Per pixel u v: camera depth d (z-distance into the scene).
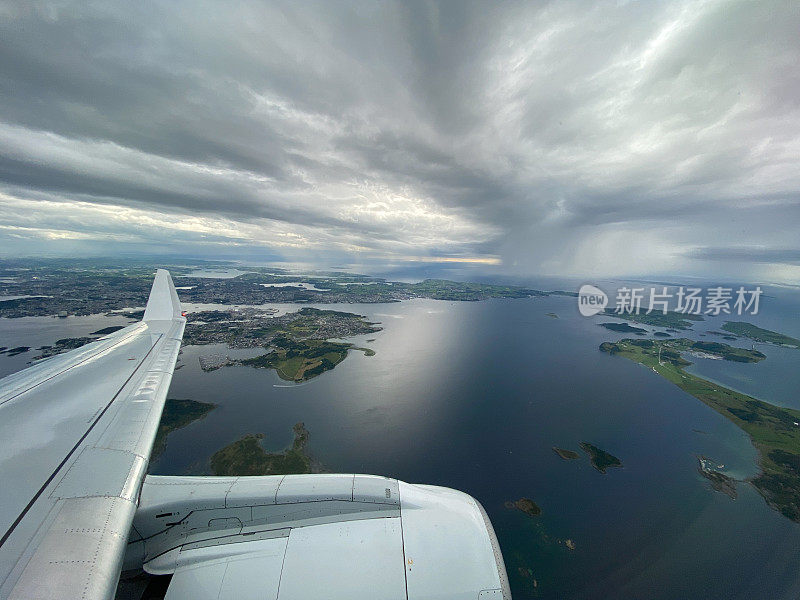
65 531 8.68
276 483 12.27
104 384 17.84
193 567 10.36
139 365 20.61
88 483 10.47
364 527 11.24
